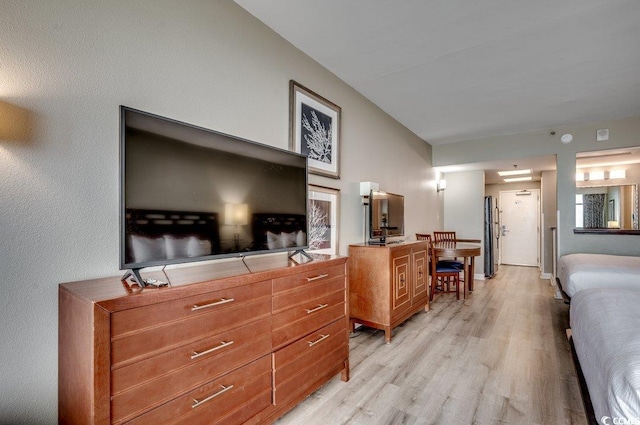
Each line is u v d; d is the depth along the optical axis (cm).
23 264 122
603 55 264
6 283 118
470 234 603
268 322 159
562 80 312
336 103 308
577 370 182
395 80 317
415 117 422
